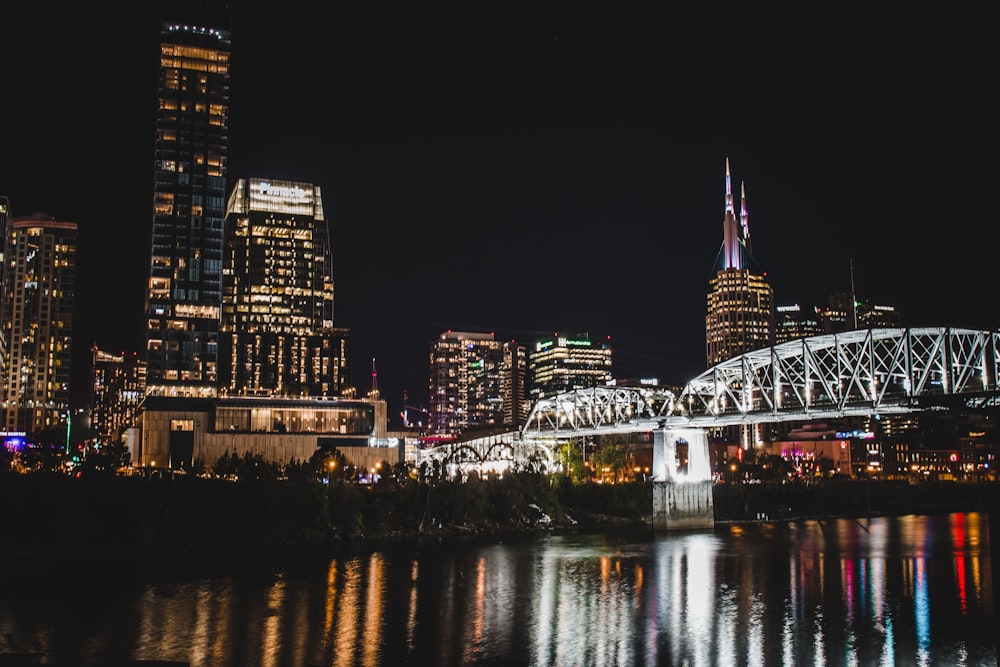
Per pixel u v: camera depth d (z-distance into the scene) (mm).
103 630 84438
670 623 91312
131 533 138750
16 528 136250
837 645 81750
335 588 108625
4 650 76812
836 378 139125
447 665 74688
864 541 167000
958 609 97688
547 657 77750
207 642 80312
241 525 147875
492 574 122062
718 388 168625
